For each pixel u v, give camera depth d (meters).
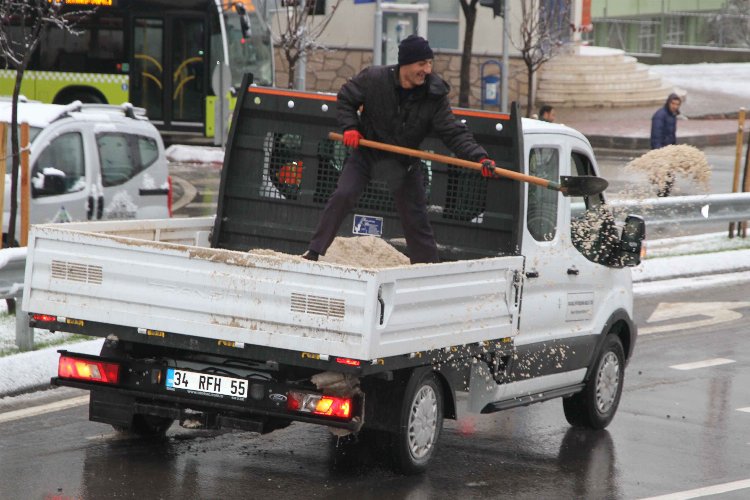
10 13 39.25
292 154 22.66
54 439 21.16
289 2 61.50
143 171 36.50
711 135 84.62
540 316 21.92
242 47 70.62
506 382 21.08
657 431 23.84
